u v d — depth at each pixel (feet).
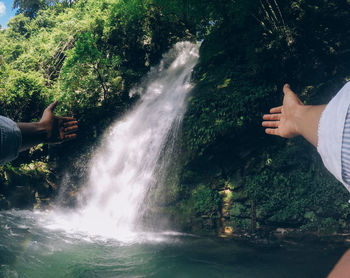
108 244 32.35
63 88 57.82
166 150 45.44
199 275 23.70
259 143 42.01
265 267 25.44
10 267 22.85
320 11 43.70
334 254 28.76
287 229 37.91
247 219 39.45
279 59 44.11
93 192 50.34
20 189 49.57
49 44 72.49
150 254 28.94
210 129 42.11
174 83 57.52
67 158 55.52
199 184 42.24
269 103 43.09
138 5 62.34
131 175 47.88
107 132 55.26
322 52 43.04
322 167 39.24
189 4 53.93
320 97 41.98
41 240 31.58
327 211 37.52
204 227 39.58
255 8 49.16
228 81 46.42
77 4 82.07
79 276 22.81
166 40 65.98
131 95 60.70
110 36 64.69
